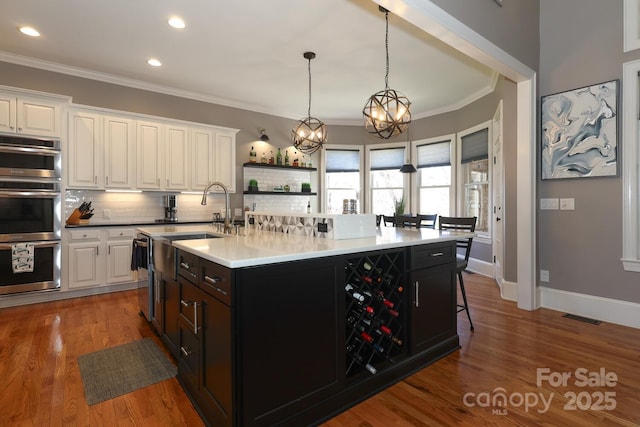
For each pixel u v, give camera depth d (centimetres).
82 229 392
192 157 481
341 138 661
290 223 265
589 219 315
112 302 374
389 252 212
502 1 288
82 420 171
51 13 296
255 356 151
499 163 432
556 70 330
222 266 154
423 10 218
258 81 459
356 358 197
